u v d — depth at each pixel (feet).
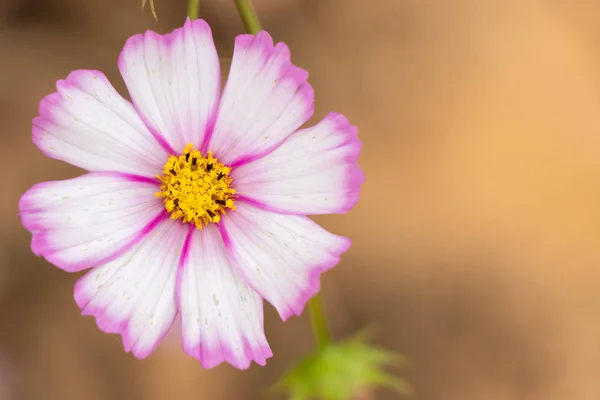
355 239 1.71
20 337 1.65
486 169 1.73
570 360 1.70
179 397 1.65
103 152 1.27
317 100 1.76
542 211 1.72
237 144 1.28
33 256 1.67
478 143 1.74
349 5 1.83
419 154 1.74
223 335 1.26
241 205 1.28
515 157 1.73
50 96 1.25
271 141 1.27
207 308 1.26
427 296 1.71
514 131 1.74
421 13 1.83
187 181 1.28
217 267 1.28
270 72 1.27
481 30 1.81
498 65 1.79
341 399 1.37
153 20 1.76
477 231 1.72
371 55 1.80
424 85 1.78
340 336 1.69
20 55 1.73
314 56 1.79
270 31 1.79
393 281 1.71
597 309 1.70
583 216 1.71
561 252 1.71
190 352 1.25
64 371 1.65
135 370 1.66
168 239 1.28
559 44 1.78
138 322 1.26
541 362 1.70
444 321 1.71
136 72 1.26
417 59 1.80
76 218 1.25
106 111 1.27
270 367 1.67
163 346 1.64
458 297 1.71
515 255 1.71
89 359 1.66
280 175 1.27
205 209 1.28
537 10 1.81
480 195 1.73
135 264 1.27
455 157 1.74
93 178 1.26
